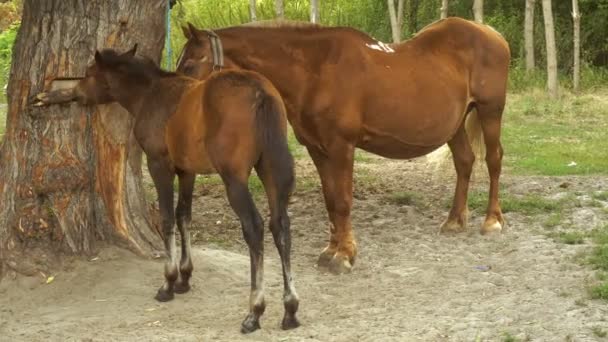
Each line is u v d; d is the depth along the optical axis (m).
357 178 12.45
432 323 6.41
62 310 6.79
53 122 7.31
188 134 6.38
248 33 7.79
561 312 6.55
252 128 6.09
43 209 7.35
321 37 7.91
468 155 9.23
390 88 8.04
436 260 8.31
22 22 7.41
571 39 25.11
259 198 11.05
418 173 12.91
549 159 13.65
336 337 6.13
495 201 9.29
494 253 8.53
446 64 8.56
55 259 7.31
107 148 7.50
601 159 13.64
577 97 21.20
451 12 26.66
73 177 7.35
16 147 7.36
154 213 8.07
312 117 7.85
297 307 6.32
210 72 7.41
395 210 10.51
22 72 7.30
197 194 11.50
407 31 26.34
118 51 7.20
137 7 7.50
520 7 26.25
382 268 8.08
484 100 8.91
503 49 9.02
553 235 8.98
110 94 6.91
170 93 6.65
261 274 6.20
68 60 7.26
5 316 6.71
